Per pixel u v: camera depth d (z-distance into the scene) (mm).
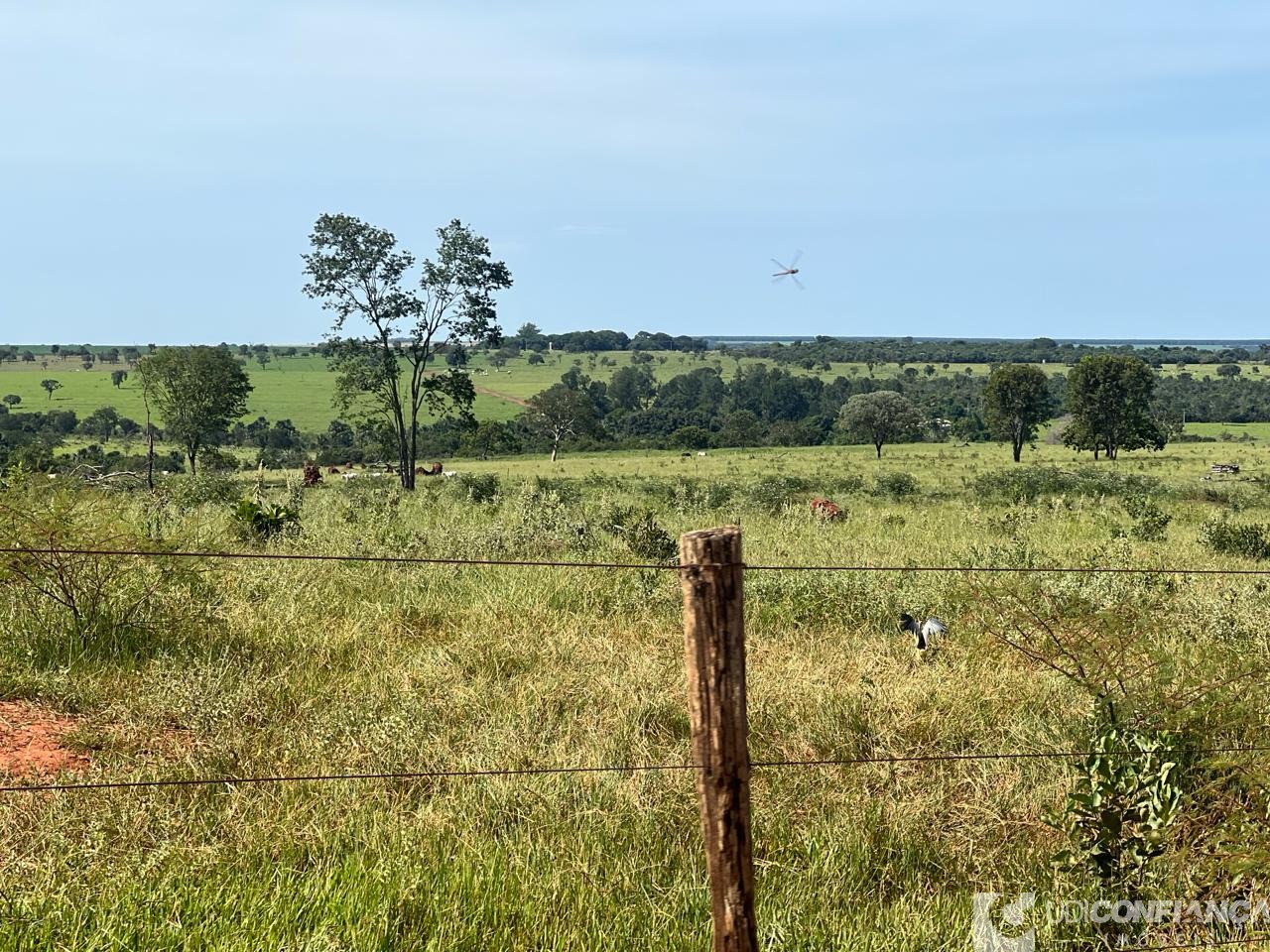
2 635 13750
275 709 11867
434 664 13742
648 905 8227
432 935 7574
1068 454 145875
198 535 20469
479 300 66562
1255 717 9453
